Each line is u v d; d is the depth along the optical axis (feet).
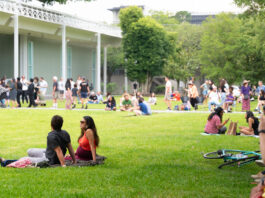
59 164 27.53
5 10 113.91
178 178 24.43
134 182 23.20
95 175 24.68
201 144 38.04
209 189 21.95
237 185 22.93
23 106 93.61
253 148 36.17
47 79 163.02
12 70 149.69
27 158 27.53
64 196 19.89
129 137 42.75
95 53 200.54
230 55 168.35
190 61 209.15
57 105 98.07
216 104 80.64
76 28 150.20
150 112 71.15
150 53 188.96
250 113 45.42
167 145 37.37
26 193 20.33
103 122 58.80
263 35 134.21
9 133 46.60
